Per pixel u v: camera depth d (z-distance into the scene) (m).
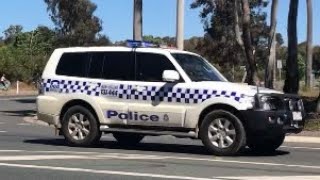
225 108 11.73
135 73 12.62
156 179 8.84
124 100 12.60
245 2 22.52
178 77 12.09
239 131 11.55
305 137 16.02
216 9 46.56
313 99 27.45
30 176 9.06
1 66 63.66
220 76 12.85
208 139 11.84
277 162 11.01
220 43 52.12
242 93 11.60
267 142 12.55
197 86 11.94
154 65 12.50
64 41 61.19
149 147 13.62
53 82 13.44
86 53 13.27
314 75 86.94
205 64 12.92
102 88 12.87
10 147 12.92
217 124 11.76
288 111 12.02
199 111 11.84
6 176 9.05
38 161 10.59
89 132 12.98
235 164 10.57
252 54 22.64
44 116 13.53
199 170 9.74
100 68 13.03
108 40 65.06
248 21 22.52
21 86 65.69
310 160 11.43
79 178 8.90
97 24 63.41
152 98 12.30
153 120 12.29
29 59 67.00
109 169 9.73
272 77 31.14
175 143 14.90
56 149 12.60
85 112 13.02
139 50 12.70
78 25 61.22
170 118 12.11
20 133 16.98
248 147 13.55
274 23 31.39
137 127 12.58
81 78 13.17
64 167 9.89
